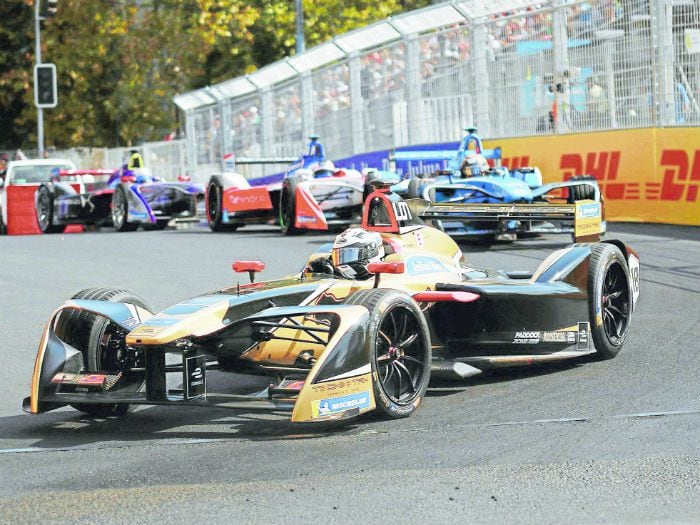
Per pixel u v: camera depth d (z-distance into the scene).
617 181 39.12
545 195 35.88
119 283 28.05
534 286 16.95
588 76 40.72
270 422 14.59
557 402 14.94
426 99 50.34
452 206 22.86
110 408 15.58
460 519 10.11
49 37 88.38
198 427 14.52
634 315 21.47
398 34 52.16
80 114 90.44
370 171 38.75
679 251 30.27
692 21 36.59
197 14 86.94
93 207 48.97
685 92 36.97
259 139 66.62
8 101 90.44
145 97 92.38
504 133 45.44
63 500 11.10
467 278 18.00
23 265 32.94
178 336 13.80
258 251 34.12
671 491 10.73
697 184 36.28
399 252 16.91
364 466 12.02
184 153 81.12
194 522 10.24
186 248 36.03
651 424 13.39
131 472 12.20
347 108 57.12
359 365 13.58
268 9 87.94
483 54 46.19
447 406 14.99
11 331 22.03
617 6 39.28
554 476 11.35
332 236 38.88
